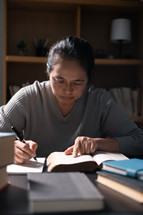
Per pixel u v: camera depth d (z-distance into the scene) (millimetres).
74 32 2951
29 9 2838
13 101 1458
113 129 1521
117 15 2996
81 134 1514
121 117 1520
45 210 551
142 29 2838
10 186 734
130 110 2779
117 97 2775
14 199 632
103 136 1649
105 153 1134
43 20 2912
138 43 2945
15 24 2873
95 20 2984
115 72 3023
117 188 705
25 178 820
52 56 1200
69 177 741
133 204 616
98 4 2674
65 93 1194
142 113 2801
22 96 1467
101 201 573
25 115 1466
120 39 2715
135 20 3002
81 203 564
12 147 764
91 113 1524
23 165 999
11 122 1424
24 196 653
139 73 2920
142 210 581
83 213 556
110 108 1536
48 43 2908
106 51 2996
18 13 2871
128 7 2764
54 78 1183
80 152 1112
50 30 2926
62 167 938
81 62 1149
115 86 3014
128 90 2783
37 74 2920
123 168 739
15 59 2600
